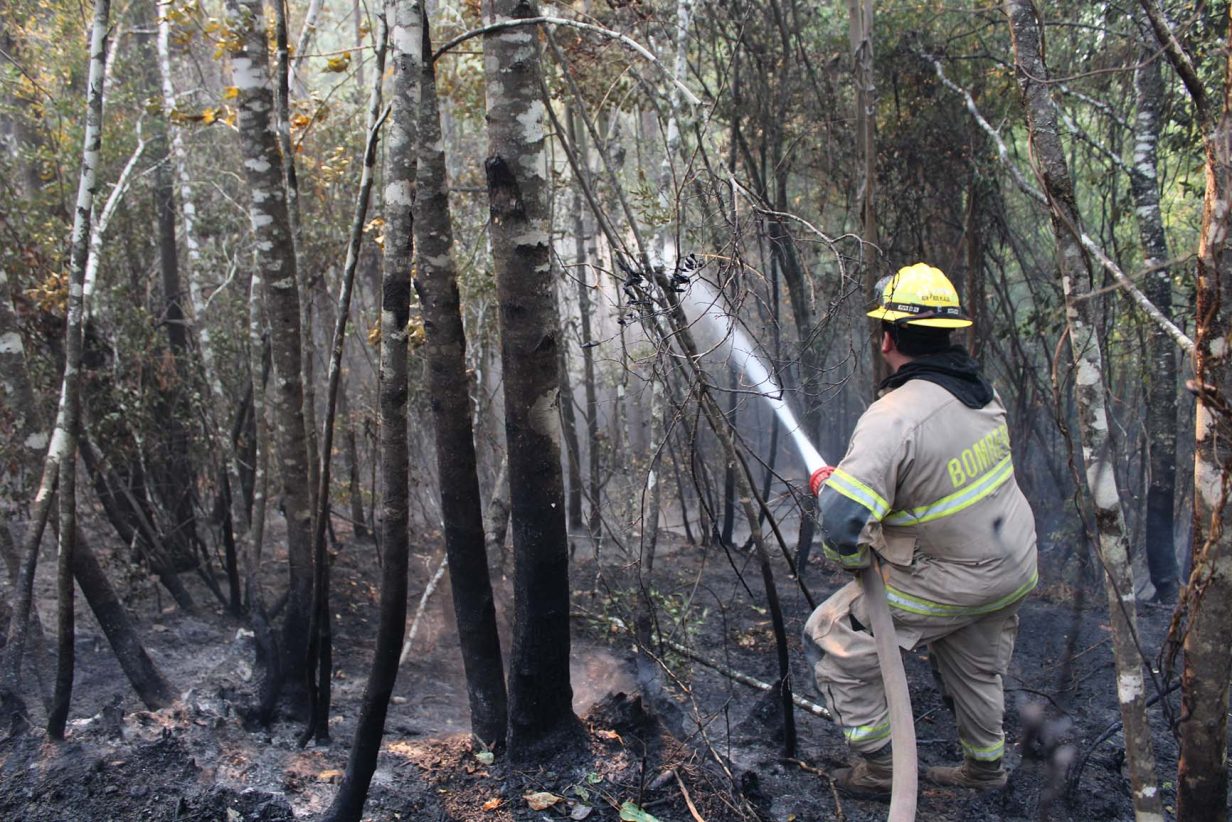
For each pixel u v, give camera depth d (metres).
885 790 3.16
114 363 5.36
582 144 6.93
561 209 7.67
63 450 3.05
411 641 5.41
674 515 9.12
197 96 7.26
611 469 7.34
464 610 3.17
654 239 4.60
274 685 3.75
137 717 3.27
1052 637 5.34
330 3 10.62
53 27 5.62
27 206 4.98
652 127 7.92
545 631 2.99
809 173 6.75
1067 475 7.20
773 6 5.99
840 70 6.47
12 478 3.92
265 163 3.70
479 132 7.02
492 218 2.84
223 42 3.73
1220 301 2.06
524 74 2.78
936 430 2.77
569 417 6.92
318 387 7.64
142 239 6.32
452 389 3.02
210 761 3.06
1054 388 2.54
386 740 3.69
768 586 3.36
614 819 2.82
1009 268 8.30
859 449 2.74
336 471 8.15
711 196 3.66
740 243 2.93
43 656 3.49
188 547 6.44
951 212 6.62
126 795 2.80
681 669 4.38
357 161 6.45
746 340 3.51
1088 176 7.03
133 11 6.68
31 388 3.56
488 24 2.83
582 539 7.91
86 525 6.52
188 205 5.47
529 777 2.98
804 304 4.78
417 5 2.68
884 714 3.06
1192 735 2.24
